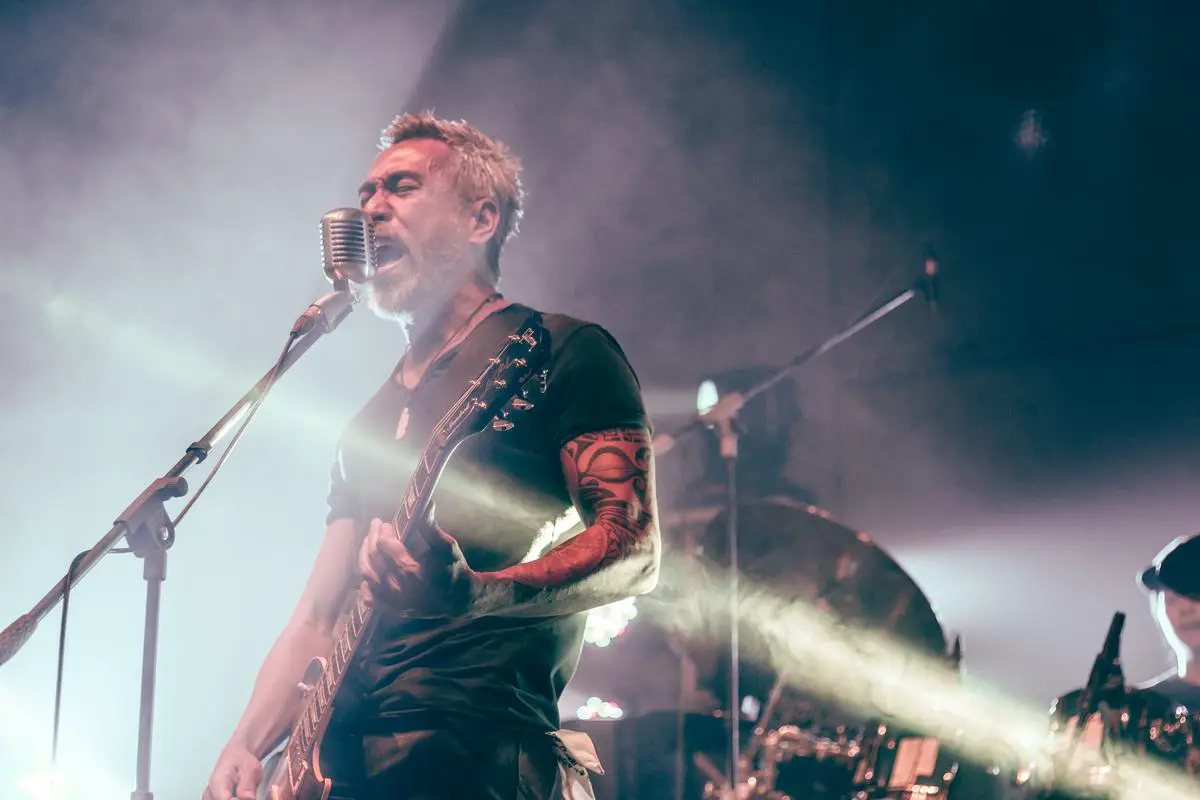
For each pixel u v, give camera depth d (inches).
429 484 79.4
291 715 94.3
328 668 84.3
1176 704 128.7
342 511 100.1
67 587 91.6
